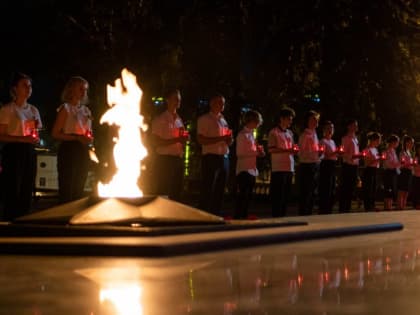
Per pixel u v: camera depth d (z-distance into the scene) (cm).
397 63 2428
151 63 2348
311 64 2497
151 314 281
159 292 334
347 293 340
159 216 555
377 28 2433
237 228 609
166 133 977
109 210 543
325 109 2462
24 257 455
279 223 678
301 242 616
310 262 466
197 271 406
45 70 2428
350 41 2436
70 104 815
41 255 464
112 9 2322
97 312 283
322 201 1329
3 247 469
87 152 822
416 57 2442
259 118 1103
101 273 390
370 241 647
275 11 2456
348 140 1420
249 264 444
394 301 318
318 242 622
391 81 2434
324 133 1338
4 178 793
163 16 2386
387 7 2411
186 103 2409
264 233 581
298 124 2452
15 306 295
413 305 308
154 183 990
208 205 1005
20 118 788
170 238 501
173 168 983
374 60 2431
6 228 520
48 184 2708
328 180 1322
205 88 2412
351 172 1420
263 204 2269
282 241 599
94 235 509
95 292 330
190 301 311
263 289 348
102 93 2264
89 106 2244
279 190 1150
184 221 569
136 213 548
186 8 2419
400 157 1738
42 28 2406
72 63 2347
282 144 1154
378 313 288
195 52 2392
